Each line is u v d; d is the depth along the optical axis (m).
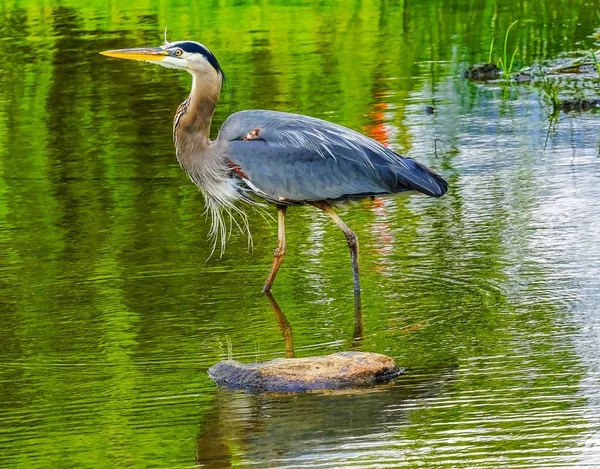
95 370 10.20
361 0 32.06
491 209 14.66
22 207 15.84
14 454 8.52
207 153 12.88
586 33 25.61
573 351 10.07
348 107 20.45
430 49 25.22
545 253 12.88
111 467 8.21
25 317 11.65
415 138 18.34
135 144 18.97
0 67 25.12
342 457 8.22
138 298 12.16
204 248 13.83
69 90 22.95
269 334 10.99
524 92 21.02
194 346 10.73
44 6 33.38
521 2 30.17
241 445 8.50
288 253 13.61
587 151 17.03
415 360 10.09
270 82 22.64
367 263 13.03
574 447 8.15
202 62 12.73
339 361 9.70
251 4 32.38
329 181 12.44
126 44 27.06
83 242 14.16
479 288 11.95
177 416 9.11
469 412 8.88
